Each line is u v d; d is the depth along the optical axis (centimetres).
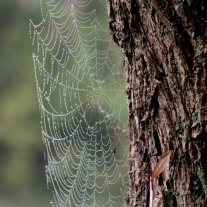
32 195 2288
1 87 2348
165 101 489
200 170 475
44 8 1820
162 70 487
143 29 490
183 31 473
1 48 2336
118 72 1162
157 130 500
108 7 510
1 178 2355
